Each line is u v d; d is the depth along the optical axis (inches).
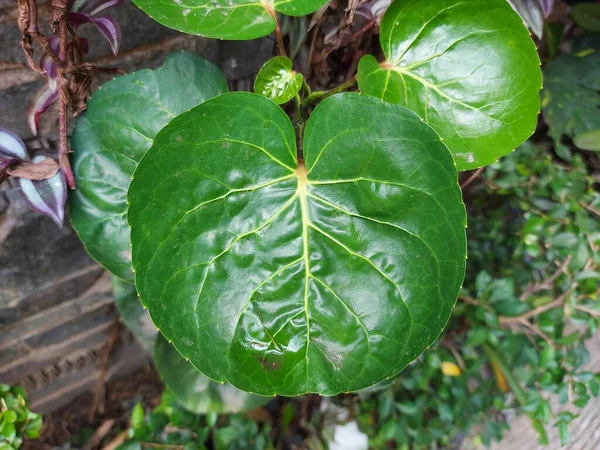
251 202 8.1
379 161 7.9
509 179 16.2
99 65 11.6
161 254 7.7
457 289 7.8
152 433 15.7
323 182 8.2
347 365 8.1
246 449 16.0
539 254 16.2
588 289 15.2
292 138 8.2
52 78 8.9
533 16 10.7
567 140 19.1
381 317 8.0
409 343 8.0
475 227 18.0
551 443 18.9
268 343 8.0
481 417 17.0
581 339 16.0
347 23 10.2
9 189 12.2
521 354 15.8
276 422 18.8
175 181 7.6
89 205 9.7
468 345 15.6
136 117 9.4
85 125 9.4
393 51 9.2
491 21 8.6
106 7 9.0
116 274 10.3
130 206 7.4
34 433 13.1
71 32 8.9
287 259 8.2
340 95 7.7
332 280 8.1
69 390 19.0
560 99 18.0
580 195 16.0
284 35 11.2
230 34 8.3
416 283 7.9
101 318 17.5
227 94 7.5
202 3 8.3
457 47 8.8
